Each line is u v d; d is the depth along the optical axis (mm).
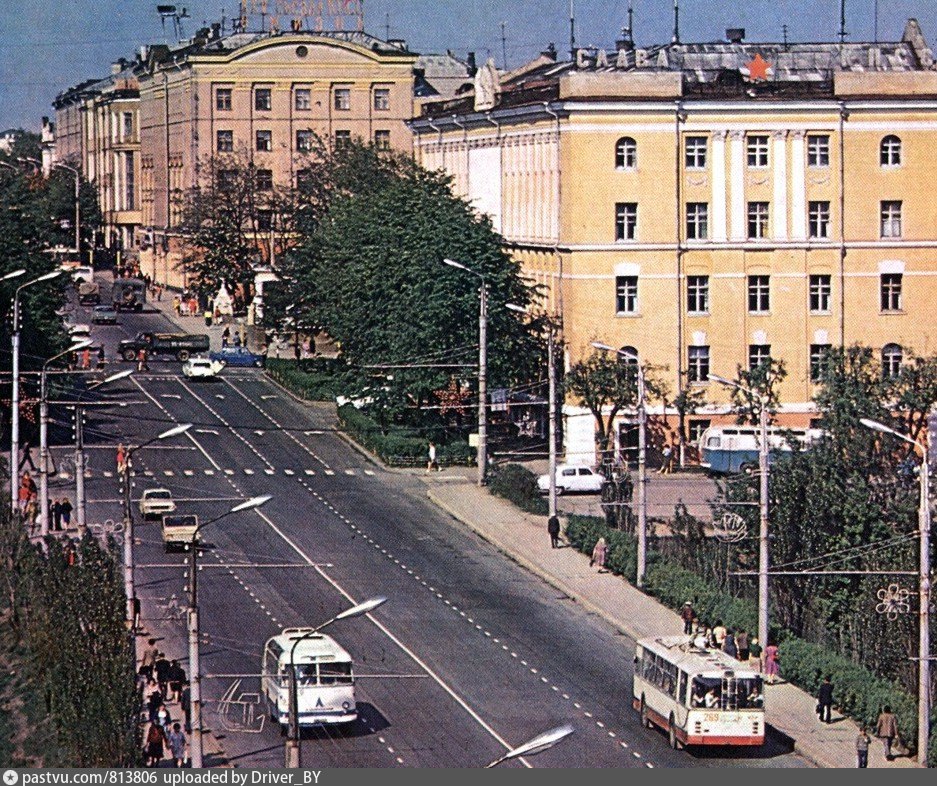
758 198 157500
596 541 119062
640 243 156000
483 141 178500
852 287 158375
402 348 153125
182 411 166750
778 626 99062
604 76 156125
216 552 118438
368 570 115438
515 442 156875
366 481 142625
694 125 156625
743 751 84438
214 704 88562
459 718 87688
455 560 119062
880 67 172625
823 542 102062
